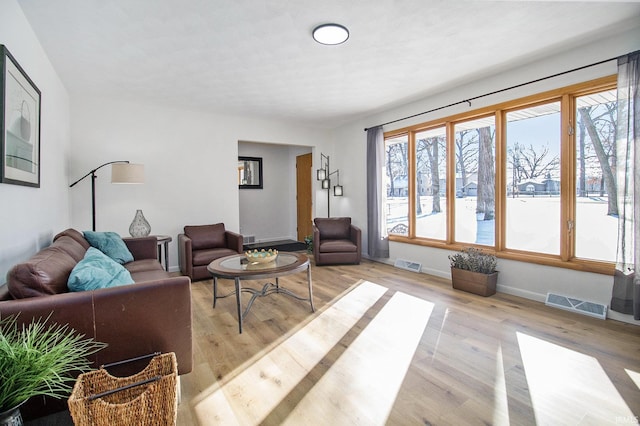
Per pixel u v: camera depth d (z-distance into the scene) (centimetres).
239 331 260
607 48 271
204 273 414
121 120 429
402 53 296
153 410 132
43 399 145
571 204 305
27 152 223
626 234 257
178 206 471
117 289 157
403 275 434
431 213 451
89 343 150
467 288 356
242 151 722
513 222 355
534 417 157
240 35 259
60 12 223
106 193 421
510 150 356
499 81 349
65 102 374
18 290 143
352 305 318
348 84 376
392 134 491
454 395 175
